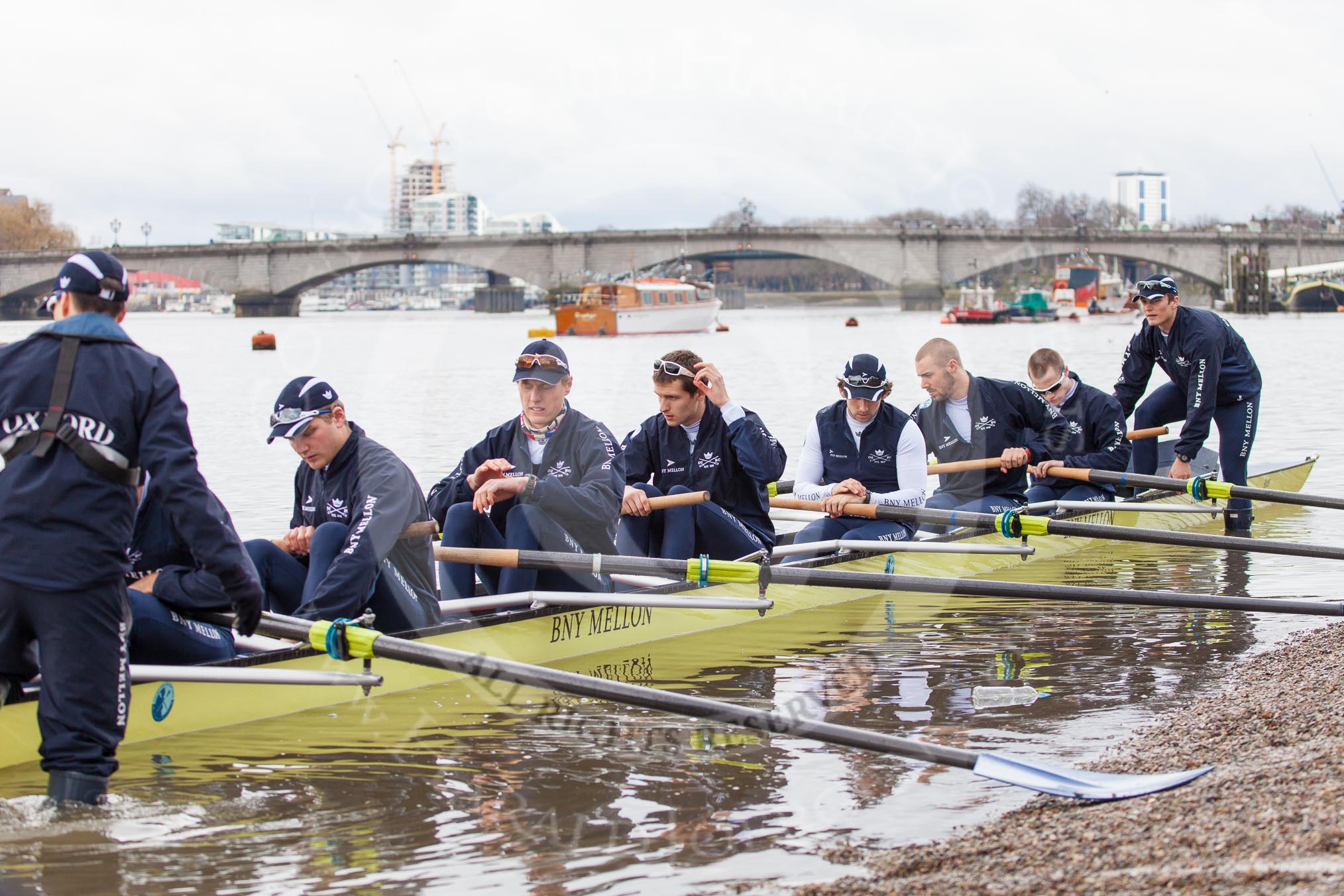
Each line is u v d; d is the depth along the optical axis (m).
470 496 6.75
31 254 66.94
